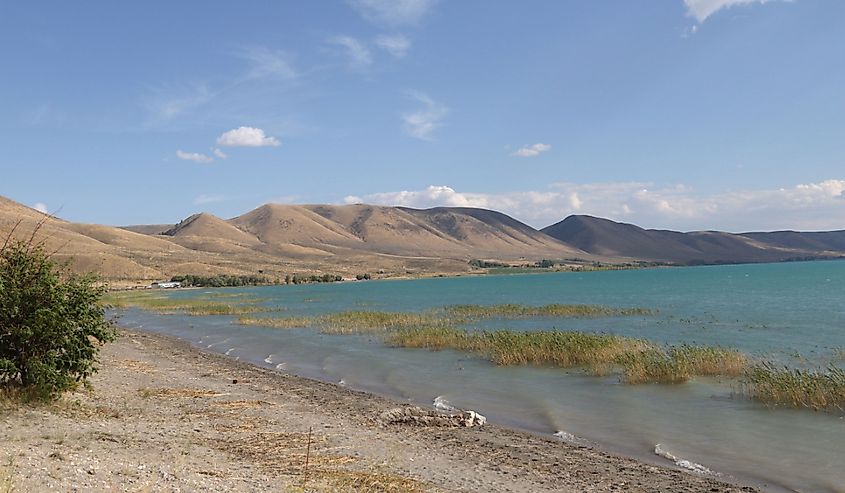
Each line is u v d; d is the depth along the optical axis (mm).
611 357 26328
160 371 24578
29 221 168125
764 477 12562
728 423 16828
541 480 12117
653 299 78875
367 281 197875
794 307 59688
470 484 11477
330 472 11406
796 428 16172
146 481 9141
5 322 13961
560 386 22344
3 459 9062
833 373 20000
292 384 23203
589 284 140000
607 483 12055
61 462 9438
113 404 16312
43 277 14531
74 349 14805
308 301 85500
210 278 152500
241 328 47344
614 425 16922
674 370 22766
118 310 69438
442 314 52906
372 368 27359
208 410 16984
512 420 17781
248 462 11641
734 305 64125
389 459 12852
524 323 47125
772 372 20938
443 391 21984
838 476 12539
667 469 13078
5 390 13844
